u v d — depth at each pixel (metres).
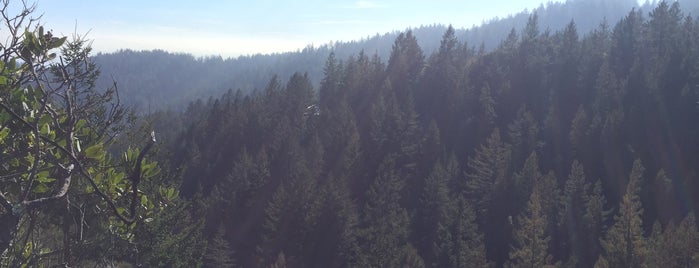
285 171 57.41
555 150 56.78
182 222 18.52
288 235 45.47
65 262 4.20
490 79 75.38
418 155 57.97
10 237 3.32
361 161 55.41
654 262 27.61
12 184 3.63
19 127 3.71
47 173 3.75
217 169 69.12
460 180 55.19
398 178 50.75
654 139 51.50
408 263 34.94
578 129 54.28
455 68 77.25
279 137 68.31
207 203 52.44
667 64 60.12
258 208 54.44
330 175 50.53
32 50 3.96
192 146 70.12
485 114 64.56
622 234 30.38
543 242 31.14
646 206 43.56
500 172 46.53
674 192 43.88
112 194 4.43
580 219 39.81
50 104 4.29
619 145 51.44
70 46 4.97
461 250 36.94
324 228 43.44
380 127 59.81
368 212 44.75
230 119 77.50
